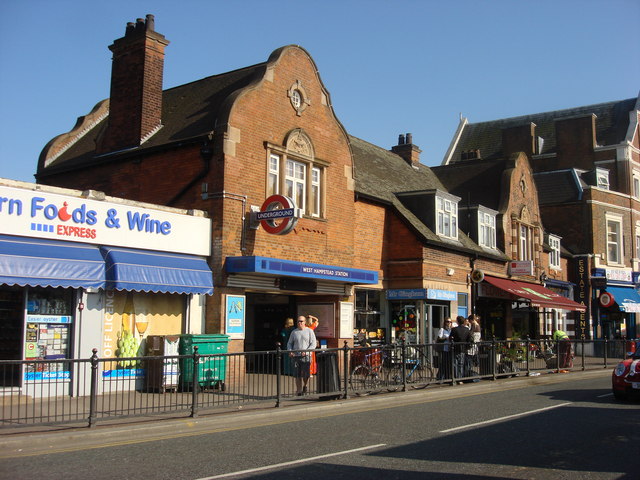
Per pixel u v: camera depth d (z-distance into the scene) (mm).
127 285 13578
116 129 19250
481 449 8555
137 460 7934
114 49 19656
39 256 12461
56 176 20406
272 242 17406
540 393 15523
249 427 10555
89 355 13703
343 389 13961
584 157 40625
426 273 22453
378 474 7176
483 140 47719
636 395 13516
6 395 12242
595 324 36625
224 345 15273
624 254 38781
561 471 7344
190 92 20594
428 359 16188
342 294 19922
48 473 7227
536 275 31891
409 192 24219
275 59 17938
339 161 20250
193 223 15781
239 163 16578
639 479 7000
